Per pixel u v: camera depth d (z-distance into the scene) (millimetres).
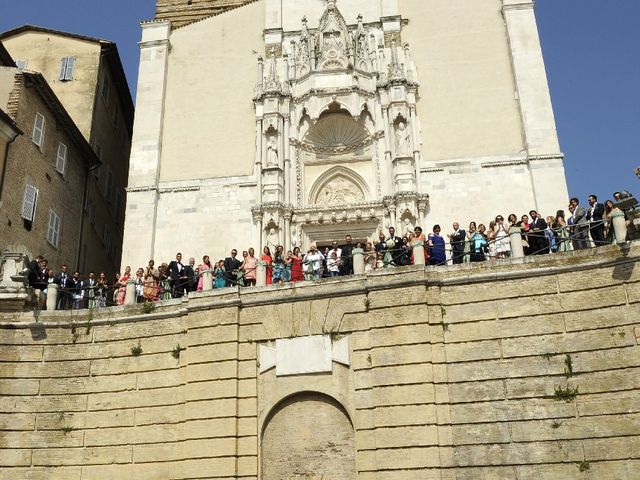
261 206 30625
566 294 19750
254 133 33062
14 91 29719
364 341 21172
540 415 19016
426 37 33438
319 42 33469
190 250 31453
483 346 20047
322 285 22000
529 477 18609
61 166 33688
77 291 25891
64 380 23516
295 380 21547
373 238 30969
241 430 21297
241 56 34750
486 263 20656
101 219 39375
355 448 20469
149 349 23312
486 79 32375
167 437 22141
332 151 32656
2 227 27703
